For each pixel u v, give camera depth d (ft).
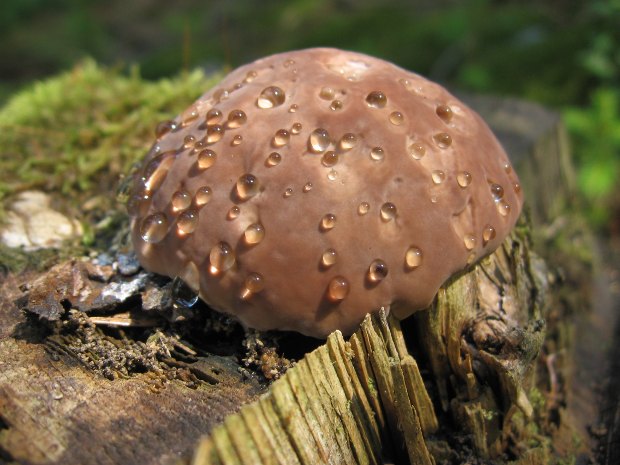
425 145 0.42
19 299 0.48
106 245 0.54
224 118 0.44
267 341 0.43
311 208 0.40
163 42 2.27
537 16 1.75
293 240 0.39
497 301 0.47
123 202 0.51
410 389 0.42
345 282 0.39
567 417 0.56
